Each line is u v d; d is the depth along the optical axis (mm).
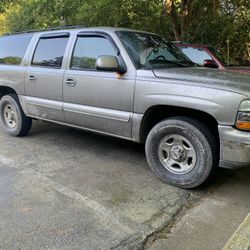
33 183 4344
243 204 3873
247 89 3777
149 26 14828
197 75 4219
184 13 13344
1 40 6559
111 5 13711
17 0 17016
